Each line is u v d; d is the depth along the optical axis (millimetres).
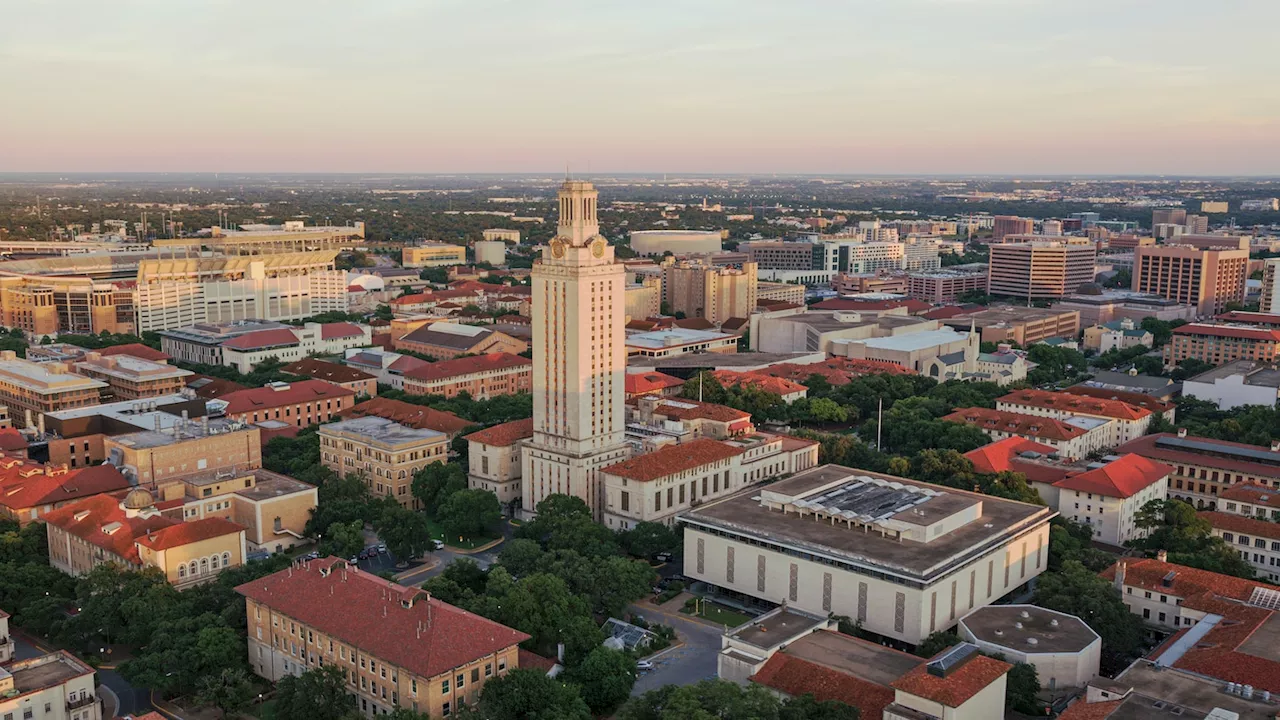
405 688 193875
